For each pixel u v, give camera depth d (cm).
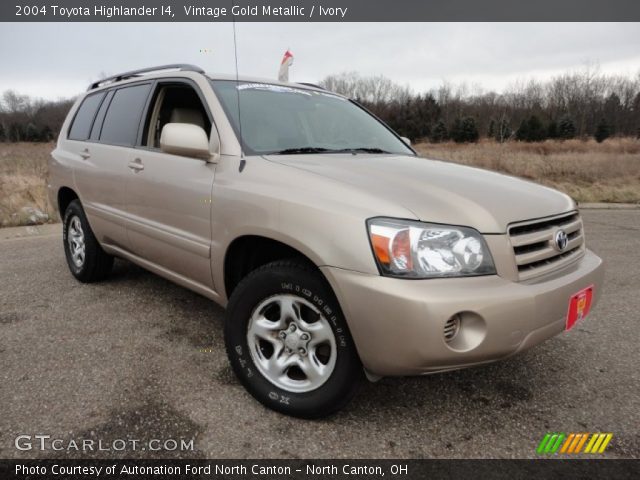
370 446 206
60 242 605
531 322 194
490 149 2400
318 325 214
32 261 500
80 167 382
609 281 462
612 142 3136
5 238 635
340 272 193
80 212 394
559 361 290
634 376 272
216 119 266
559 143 3080
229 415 226
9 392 241
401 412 231
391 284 184
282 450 202
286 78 371
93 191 367
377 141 328
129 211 325
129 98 356
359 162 254
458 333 187
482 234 197
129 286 410
